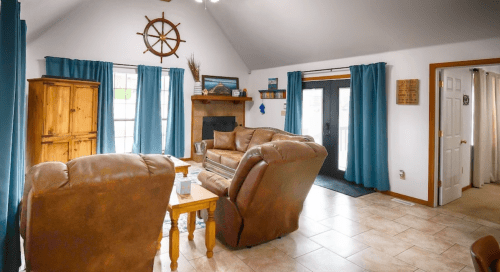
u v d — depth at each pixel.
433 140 4.02
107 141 5.36
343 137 5.50
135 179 1.60
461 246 2.85
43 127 4.21
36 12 3.65
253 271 2.34
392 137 4.50
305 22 5.00
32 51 4.75
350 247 2.79
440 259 2.59
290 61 6.30
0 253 1.76
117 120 6.00
